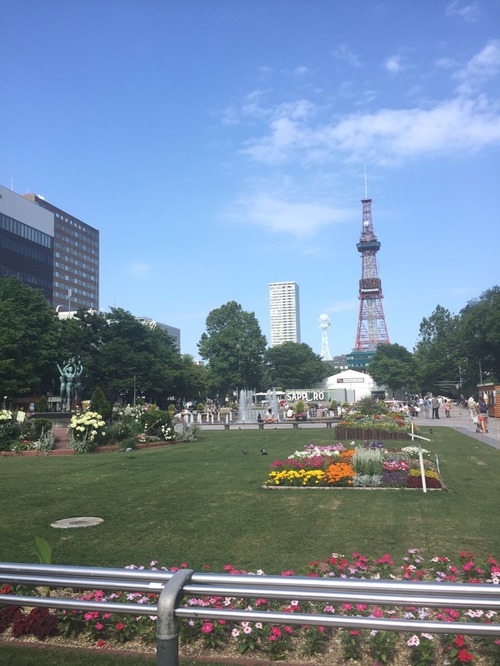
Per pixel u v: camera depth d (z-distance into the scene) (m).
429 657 4.61
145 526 9.96
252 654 4.87
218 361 86.00
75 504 12.09
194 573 3.53
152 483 14.88
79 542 8.88
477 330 77.44
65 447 24.02
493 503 11.80
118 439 25.17
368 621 3.35
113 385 67.19
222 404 96.56
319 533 9.36
